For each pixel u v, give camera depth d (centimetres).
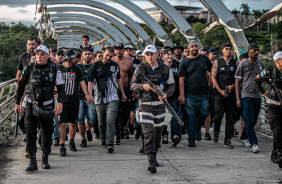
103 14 2164
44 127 509
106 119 635
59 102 496
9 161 554
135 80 531
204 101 682
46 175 482
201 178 477
